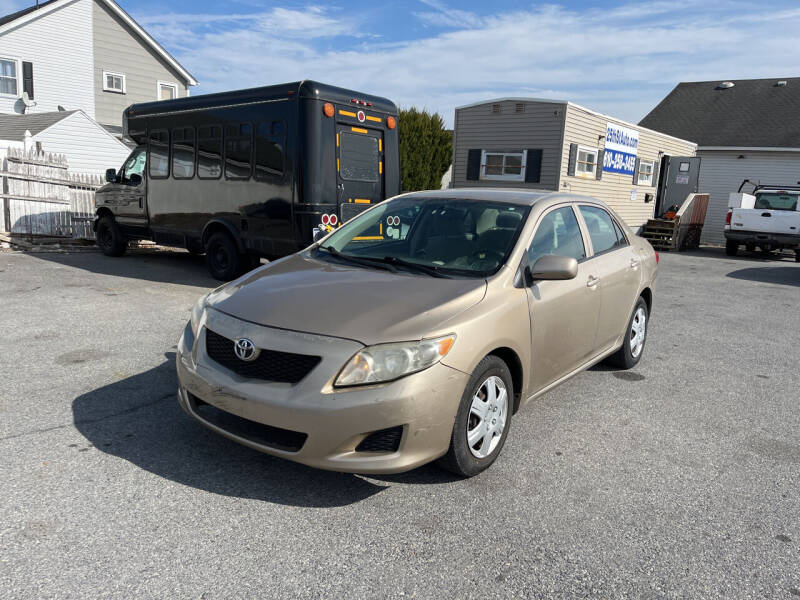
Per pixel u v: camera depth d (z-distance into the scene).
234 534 2.79
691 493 3.41
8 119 20.92
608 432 4.21
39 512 2.87
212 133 8.90
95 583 2.43
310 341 2.98
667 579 2.64
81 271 9.27
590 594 2.52
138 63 26.38
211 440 3.70
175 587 2.43
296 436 2.97
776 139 24.06
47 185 12.11
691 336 7.22
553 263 3.63
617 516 3.12
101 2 24.77
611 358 5.54
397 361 2.93
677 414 4.62
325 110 7.93
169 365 5.02
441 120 20.73
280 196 8.10
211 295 3.70
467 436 3.26
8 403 4.11
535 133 15.66
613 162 18.09
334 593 2.45
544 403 4.71
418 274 3.69
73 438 3.64
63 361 5.00
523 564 2.69
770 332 7.63
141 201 10.27
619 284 4.89
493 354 3.44
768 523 3.13
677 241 19.59
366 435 2.93
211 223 8.97
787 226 17.20
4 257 10.24
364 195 8.61
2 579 2.41
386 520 2.97
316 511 3.02
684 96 28.88
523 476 3.50
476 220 4.13
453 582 2.55
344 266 3.91
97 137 20.09
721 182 25.02
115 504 2.97
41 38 23.27
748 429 4.40
